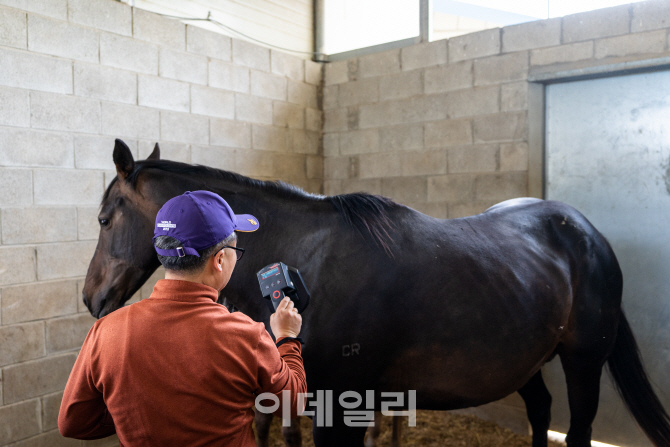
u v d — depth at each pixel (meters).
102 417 0.97
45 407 2.48
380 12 3.69
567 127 3.01
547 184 3.11
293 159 3.79
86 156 2.63
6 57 2.32
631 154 2.78
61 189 2.54
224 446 0.88
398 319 1.54
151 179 1.60
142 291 3.01
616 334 2.18
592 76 2.85
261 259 1.58
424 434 3.05
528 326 1.76
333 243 1.57
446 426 3.17
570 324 2.03
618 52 2.72
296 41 3.89
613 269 2.12
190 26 3.11
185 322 0.88
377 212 1.65
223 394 0.87
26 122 2.39
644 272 2.75
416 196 3.53
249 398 0.93
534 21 3.00
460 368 1.64
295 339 1.04
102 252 1.66
